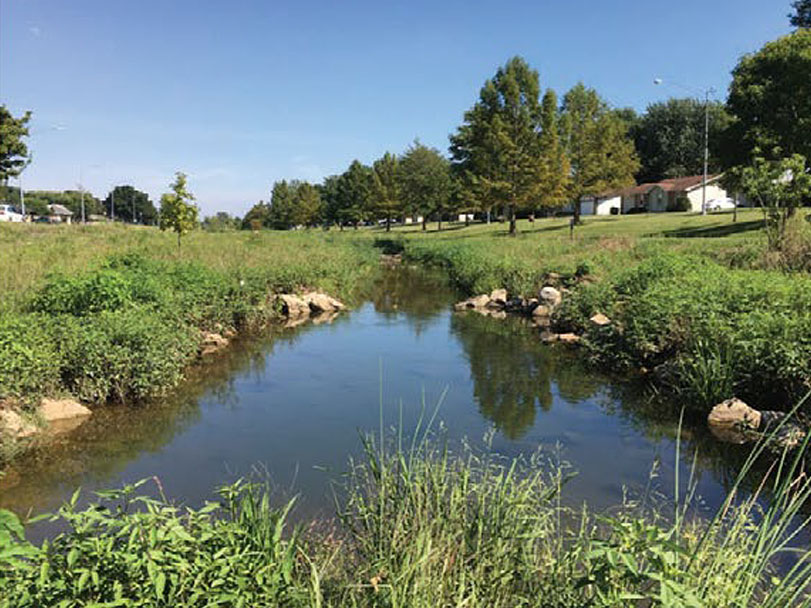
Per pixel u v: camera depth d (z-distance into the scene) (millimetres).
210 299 13633
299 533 3910
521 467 6406
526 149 40625
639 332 10320
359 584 3189
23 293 11453
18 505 5691
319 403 8984
